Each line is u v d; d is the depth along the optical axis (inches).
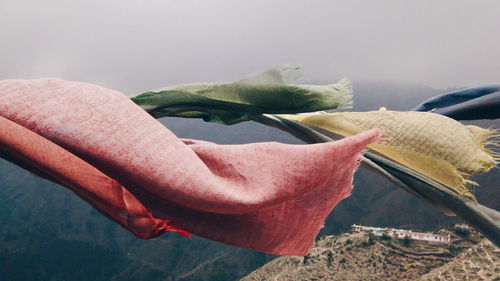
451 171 70.4
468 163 70.1
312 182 52.8
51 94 44.7
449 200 72.2
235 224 55.1
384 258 2385.6
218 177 52.6
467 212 71.7
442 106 89.4
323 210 57.3
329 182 57.2
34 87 44.8
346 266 2308.1
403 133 72.2
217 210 47.6
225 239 55.3
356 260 2368.4
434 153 70.8
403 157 73.2
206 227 54.1
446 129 71.5
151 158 44.6
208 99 67.0
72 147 43.1
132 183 45.5
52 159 49.1
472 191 73.5
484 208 70.9
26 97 44.0
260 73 64.6
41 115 43.3
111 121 44.8
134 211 50.6
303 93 63.3
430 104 90.4
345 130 74.7
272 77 63.8
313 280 2151.8
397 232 2640.3
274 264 2603.3
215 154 53.5
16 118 43.0
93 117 44.4
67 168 49.5
